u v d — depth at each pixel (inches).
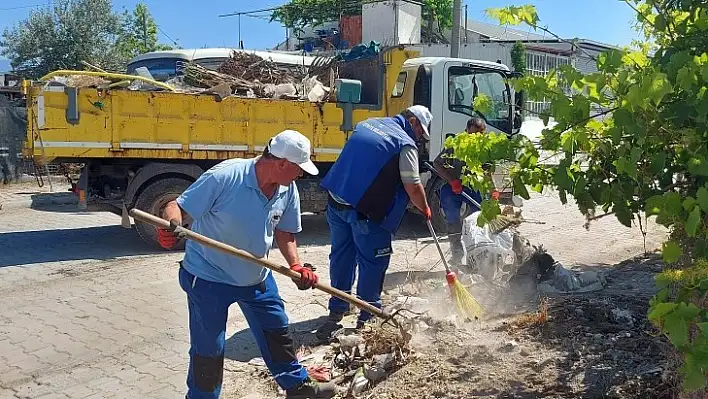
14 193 522.9
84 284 259.4
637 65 97.0
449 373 157.1
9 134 562.9
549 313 192.5
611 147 98.3
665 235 324.8
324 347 189.5
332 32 1294.3
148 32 1210.0
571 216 410.6
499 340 174.7
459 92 358.0
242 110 319.6
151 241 317.4
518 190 108.3
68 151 294.2
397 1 1039.0
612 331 177.3
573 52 110.1
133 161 316.8
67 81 302.0
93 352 188.4
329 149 339.6
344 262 200.7
